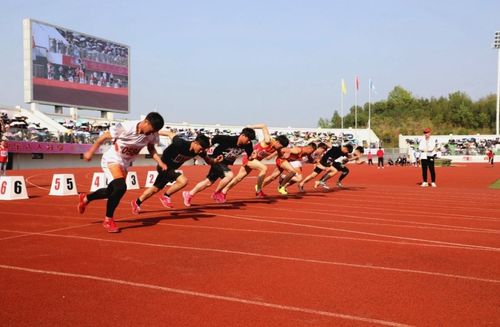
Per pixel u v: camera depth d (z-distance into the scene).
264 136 10.34
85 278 4.16
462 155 47.56
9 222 7.27
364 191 14.29
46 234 6.25
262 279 4.17
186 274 4.31
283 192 12.07
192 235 6.27
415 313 3.34
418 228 7.14
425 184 17.09
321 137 54.47
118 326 3.07
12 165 27.75
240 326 3.07
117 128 6.29
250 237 6.18
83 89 34.03
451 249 5.57
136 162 36.38
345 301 3.59
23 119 30.27
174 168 7.78
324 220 7.81
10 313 3.30
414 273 4.43
